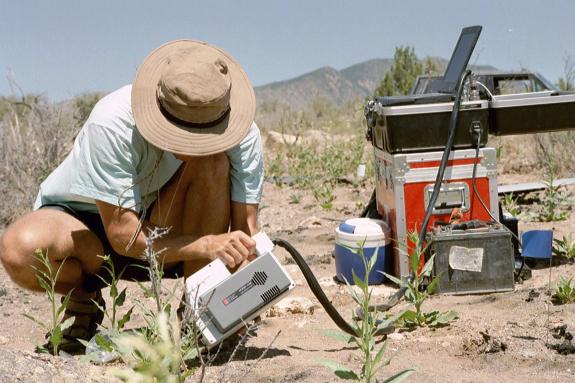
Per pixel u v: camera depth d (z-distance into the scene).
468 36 4.80
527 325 3.59
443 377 2.93
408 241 4.46
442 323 3.66
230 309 3.05
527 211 6.49
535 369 3.05
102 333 3.37
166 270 3.77
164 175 3.30
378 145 4.82
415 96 4.62
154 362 2.18
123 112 3.15
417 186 4.48
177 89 2.96
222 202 3.39
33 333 3.97
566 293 3.95
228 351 3.35
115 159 3.12
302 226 6.70
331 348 3.42
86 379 2.84
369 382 2.54
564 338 3.38
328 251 5.67
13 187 7.31
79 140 3.42
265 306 3.11
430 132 4.46
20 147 7.58
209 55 3.06
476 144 4.48
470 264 4.27
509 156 9.60
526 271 4.52
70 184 3.37
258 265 3.07
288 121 13.98
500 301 4.08
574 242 5.33
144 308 3.03
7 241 3.35
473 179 4.47
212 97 2.97
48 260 3.24
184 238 3.18
